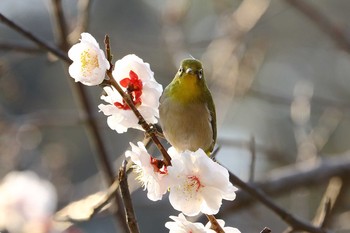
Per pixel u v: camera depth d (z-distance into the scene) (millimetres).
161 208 12859
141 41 16484
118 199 10211
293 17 17531
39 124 12867
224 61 12711
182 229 5312
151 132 5258
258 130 16969
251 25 12906
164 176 5148
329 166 12250
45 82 18203
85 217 7594
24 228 10742
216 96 12664
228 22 13234
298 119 12289
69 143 17672
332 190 11117
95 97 16906
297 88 12445
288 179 12156
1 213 10766
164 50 14727
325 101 13281
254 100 16828
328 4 18250
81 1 9992
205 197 5137
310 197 15164
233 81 12594
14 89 13258
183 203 5137
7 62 11945
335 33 13398
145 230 17125
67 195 13328
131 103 5309
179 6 13398
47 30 18297
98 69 5184
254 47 13023
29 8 18281
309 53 17797
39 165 13688
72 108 18312
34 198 10891
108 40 5230
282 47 17500
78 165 17719
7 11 18094
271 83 17609
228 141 12203
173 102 6832
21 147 13375
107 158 10836
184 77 6844
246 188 8031
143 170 5242
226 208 11258
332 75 17781
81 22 9992
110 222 17438
